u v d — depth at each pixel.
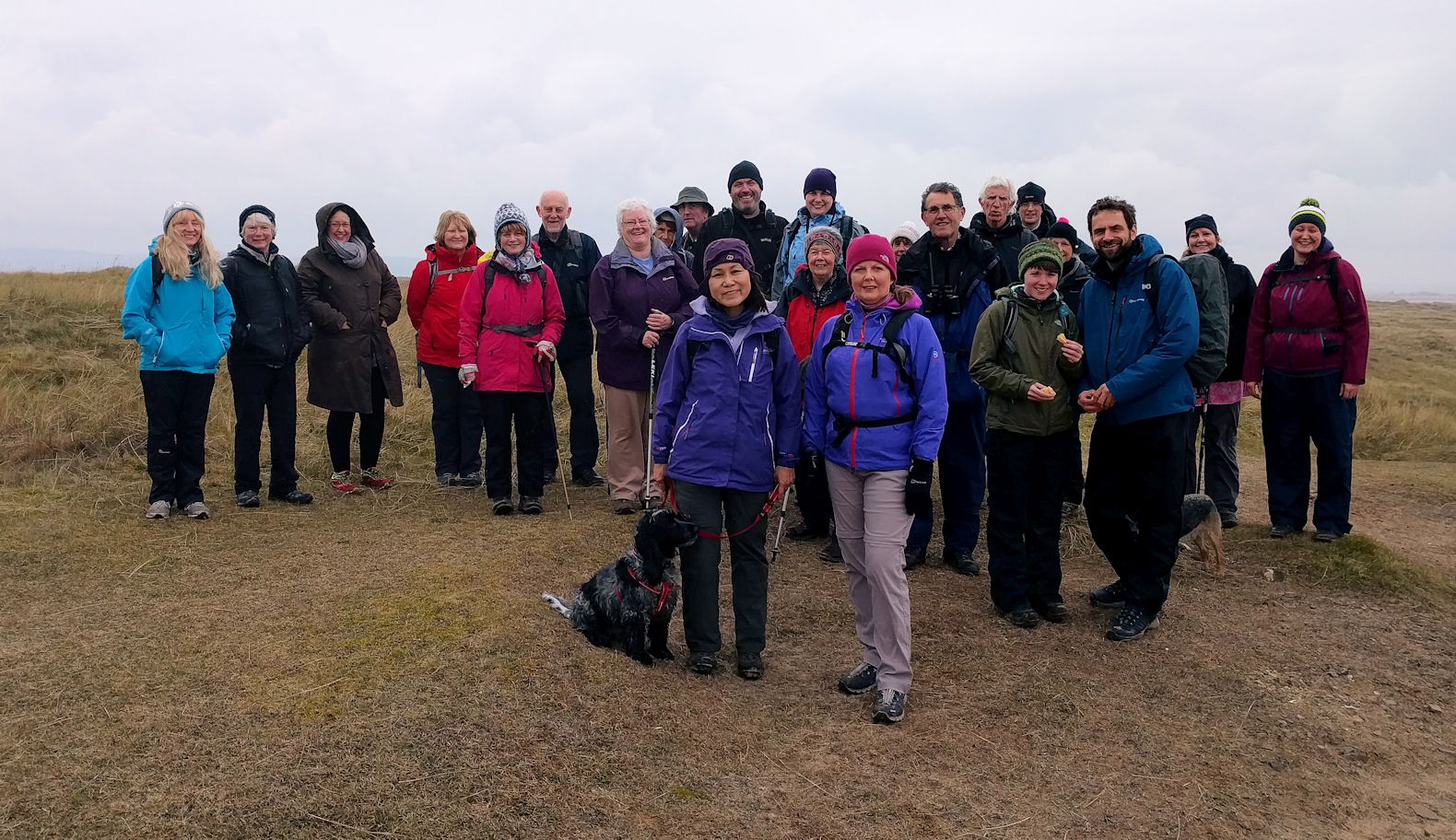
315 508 6.37
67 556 5.05
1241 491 8.48
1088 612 5.34
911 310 4.20
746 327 4.35
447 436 7.45
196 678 3.64
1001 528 5.12
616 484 6.49
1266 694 4.39
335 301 6.66
